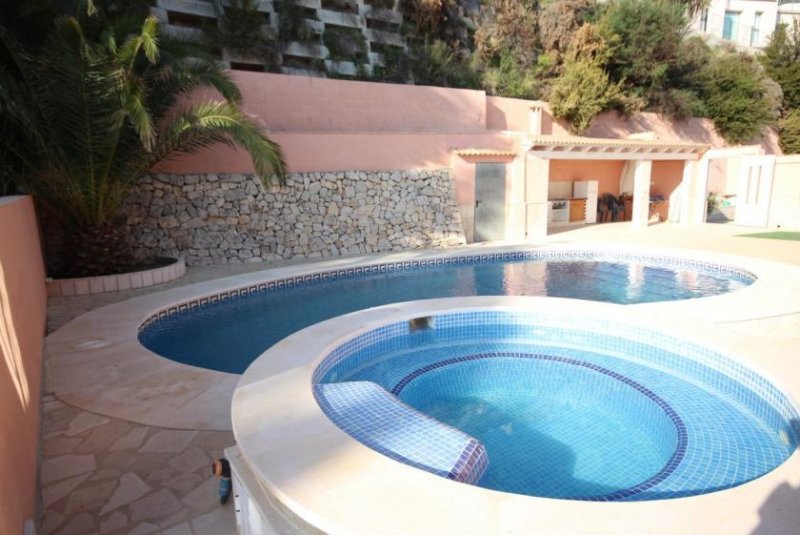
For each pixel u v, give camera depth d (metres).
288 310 7.48
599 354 5.36
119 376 4.41
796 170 14.33
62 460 3.11
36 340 4.56
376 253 11.45
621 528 1.96
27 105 6.70
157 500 2.72
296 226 10.94
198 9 17.30
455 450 2.71
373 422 3.04
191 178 10.07
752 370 3.99
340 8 20.08
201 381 4.30
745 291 6.70
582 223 16.61
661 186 16.91
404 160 12.29
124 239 8.76
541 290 8.48
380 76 18.72
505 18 20.55
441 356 5.38
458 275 9.78
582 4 20.25
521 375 4.91
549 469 3.32
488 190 13.28
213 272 9.34
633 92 19.67
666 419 3.98
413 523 1.97
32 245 6.10
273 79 11.76
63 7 7.21
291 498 2.11
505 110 16.36
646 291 8.24
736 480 3.16
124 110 6.80
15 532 1.92
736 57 21.89
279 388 3.35
